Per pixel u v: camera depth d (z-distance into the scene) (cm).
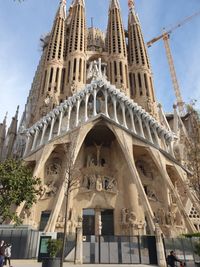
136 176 4041
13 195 2153
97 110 4788
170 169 4947
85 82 6219
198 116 2812
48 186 4450
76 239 2567
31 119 5881
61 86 6191
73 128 4416
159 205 4488
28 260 2522
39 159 4262
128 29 8319
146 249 2525
